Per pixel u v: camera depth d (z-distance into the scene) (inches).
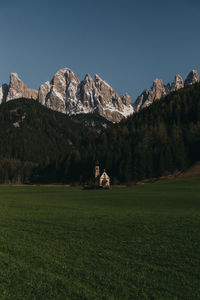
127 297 546.9
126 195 3282.5
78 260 764.6
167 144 7003.0
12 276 649.6
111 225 1312.7
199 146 6614.2
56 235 1088.8
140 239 1017.5
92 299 539.2
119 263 740.7
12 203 2508.6
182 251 856.9
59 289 581.6
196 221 1421.0
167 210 1909.4
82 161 7795.3
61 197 3250.5
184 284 605.0
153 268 702.5
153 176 6186.0
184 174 5698.8
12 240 1002.1
